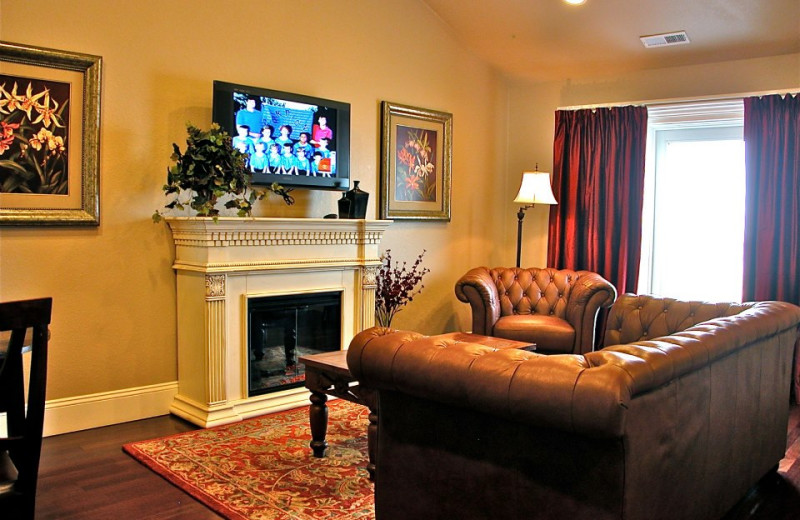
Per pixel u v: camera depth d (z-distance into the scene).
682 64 5.48
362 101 5.20
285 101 4.47
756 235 5.04
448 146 5.84
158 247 4.11
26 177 3.58
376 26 5.26
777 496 3.09
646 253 5.84
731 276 5.56
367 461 3.35
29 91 3.57
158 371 4.15
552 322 5.04
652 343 2.20
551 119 6.23
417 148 5.60
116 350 3.96
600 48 5.49
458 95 5.98
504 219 6.57
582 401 1.80
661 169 5.81
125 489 3.00
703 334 2.44
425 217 5.69
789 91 5.01
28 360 3.65
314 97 4.70
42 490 2.98
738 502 3.00
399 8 5.43
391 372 2.27
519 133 6.46
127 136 3.94
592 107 5.80
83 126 3.75
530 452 2.01
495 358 2.06
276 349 4.36
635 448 1.89
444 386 2.12
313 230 4.34
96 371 3.89
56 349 3.73
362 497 2.92
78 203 3.77
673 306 3.71
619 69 5.78
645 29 5.07
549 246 6.04
